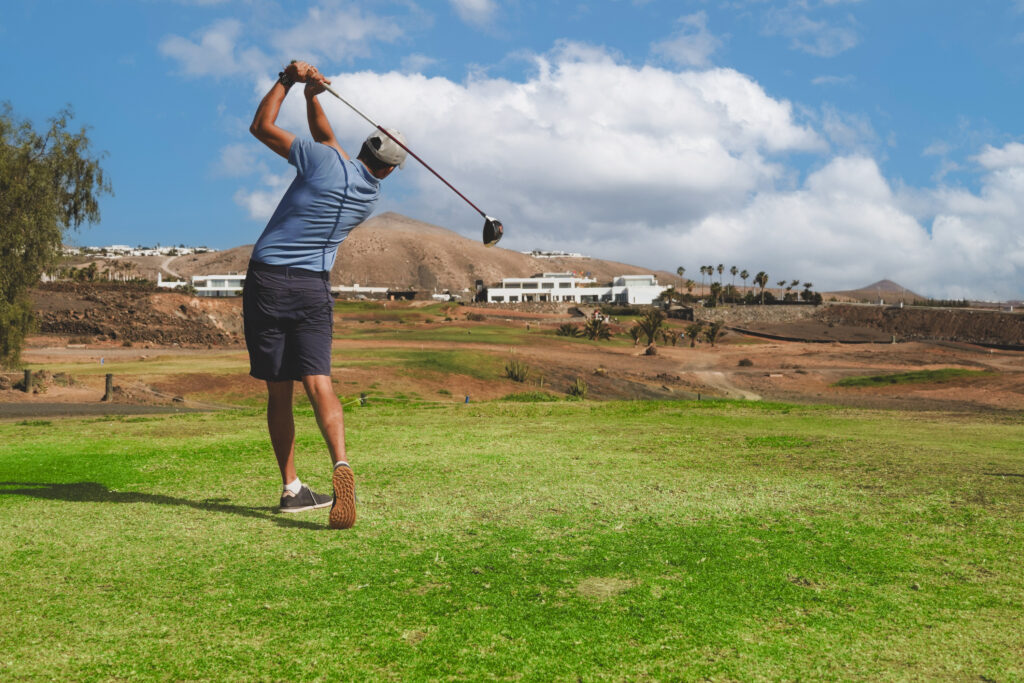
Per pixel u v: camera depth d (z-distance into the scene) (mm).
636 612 2709
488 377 53156
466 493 4816
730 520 4141
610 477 5453
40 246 25516
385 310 140250
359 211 4164
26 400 27062
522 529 3879
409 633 2479
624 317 150000
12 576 2996
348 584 2961
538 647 2377
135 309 70125
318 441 7496
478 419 10672
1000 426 10438
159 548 3420
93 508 4258
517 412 12094
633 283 197750
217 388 36812
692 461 6273
